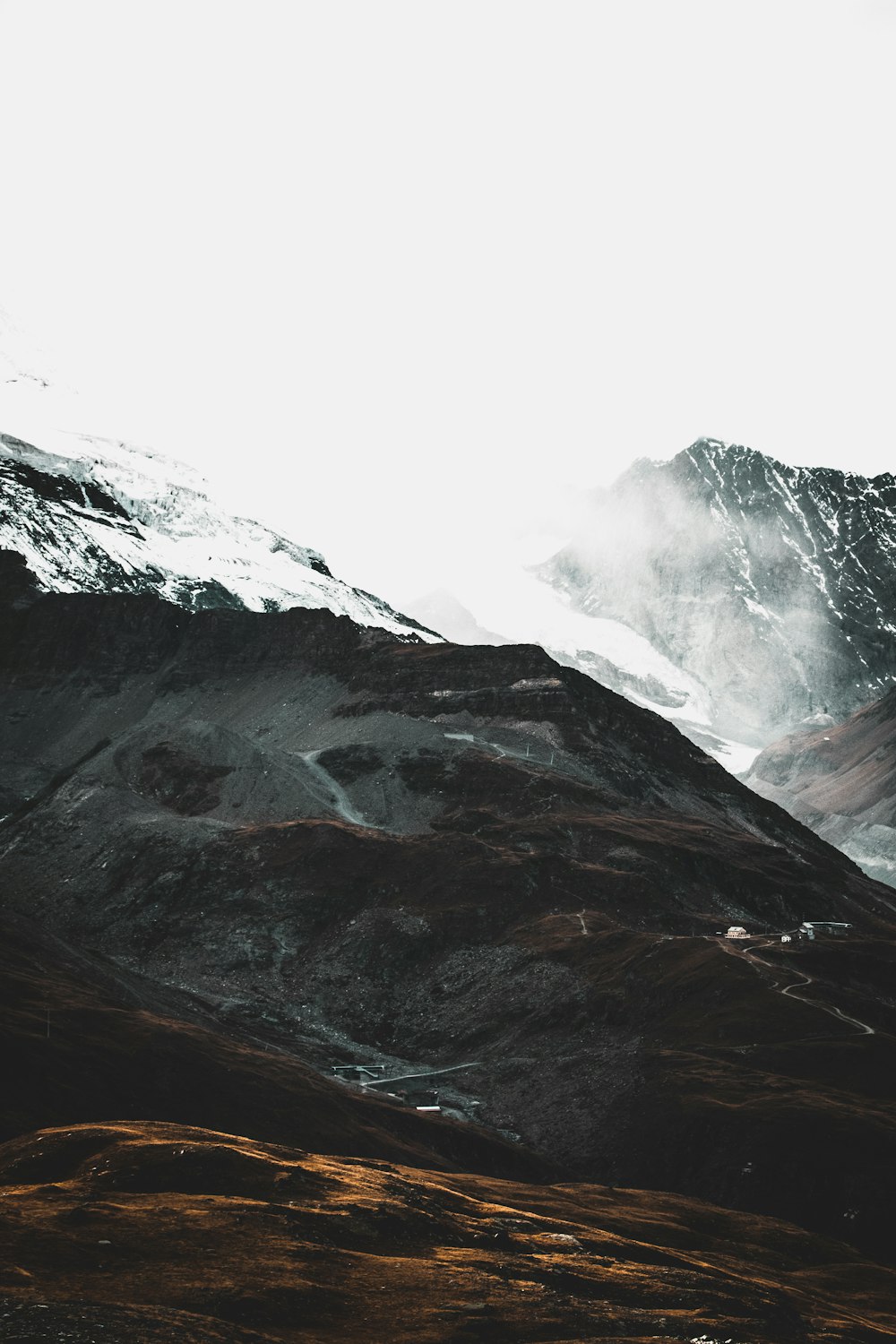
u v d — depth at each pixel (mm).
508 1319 93188
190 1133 130125
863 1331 127938
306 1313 89125
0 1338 75312
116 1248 94875
